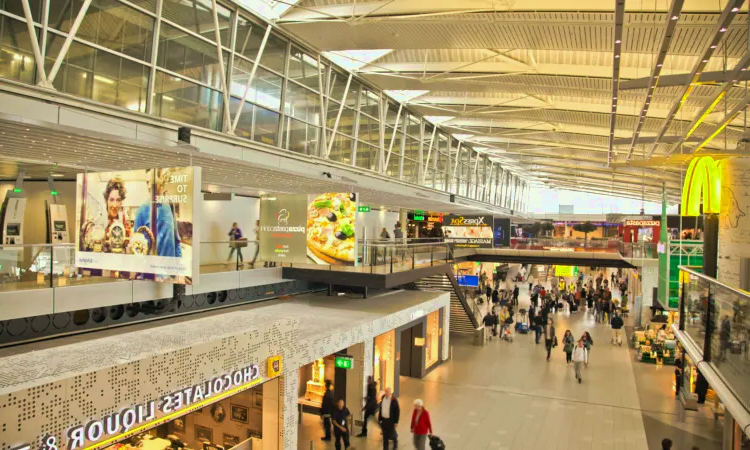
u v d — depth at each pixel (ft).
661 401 50.93
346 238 49.57
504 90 70.38
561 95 68.80
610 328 89.30
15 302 29.48
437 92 80.74
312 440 38.81
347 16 50.24
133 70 40.78
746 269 32.89
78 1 36.19
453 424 43.80
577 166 138.92
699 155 38.32
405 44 54.24
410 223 105.29
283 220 52.65
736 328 21.81
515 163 155.63
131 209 31.40
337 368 44.75
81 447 20.33
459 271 104.27
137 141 30.68
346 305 54.54
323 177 51.65
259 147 53.01
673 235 99.40
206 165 40.32
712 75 31.81
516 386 55.26
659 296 60.80
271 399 33.30
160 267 30.04
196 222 28.78
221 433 35.32
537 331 77.30
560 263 108.68
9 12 31.94
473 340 77.05
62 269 32.91
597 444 39.93
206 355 26.50
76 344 26.14
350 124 73.00
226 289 47.85
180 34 45.03
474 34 48.57
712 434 42.06
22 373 20.52
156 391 23.62
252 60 53.21
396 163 89.40
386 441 37.37
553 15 41.52
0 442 17.85
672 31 25.52
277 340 32.27
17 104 31.42
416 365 58.18
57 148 32.32
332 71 67.41
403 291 69.46
